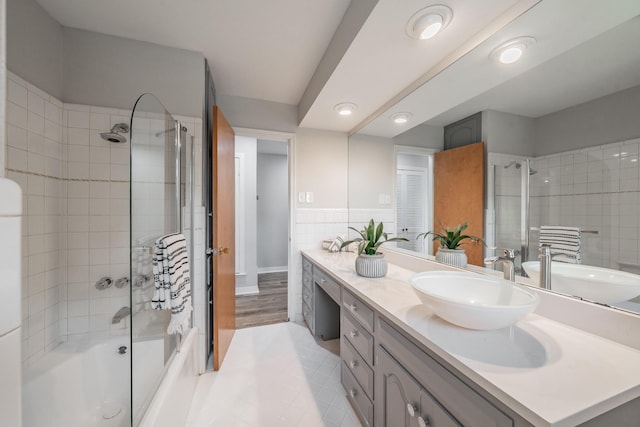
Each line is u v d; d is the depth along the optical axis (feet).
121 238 5.40
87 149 5.20
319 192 8.80
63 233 5.06
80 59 5.15
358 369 4.48
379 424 3.79
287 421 4.48
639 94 2.44
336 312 7.45
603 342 2.60
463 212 4.54
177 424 4.02
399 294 4.16
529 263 3.49
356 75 5.17
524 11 3.25
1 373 1.21
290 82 7.14
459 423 2.35
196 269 5.91
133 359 3.21
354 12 4.11
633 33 2.48
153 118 4.12
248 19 4.83
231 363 6.22
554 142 3.16
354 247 8.41
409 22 3.68
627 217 2.54
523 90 3.50
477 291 3.56
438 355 2.59
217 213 5.94
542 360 2.28
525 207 3.53
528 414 1.71
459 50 4.20
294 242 8.60
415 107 5.67
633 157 2.47
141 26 5.06
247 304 10.23
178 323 4.12
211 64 6.32
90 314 5.19
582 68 2.88
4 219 1.23
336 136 8.96
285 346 7.02
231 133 7.27
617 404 1.84
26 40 4.32
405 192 6.08
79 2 4.47
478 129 4.24
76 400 4.33
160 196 4.38
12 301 1.26
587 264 2.86
